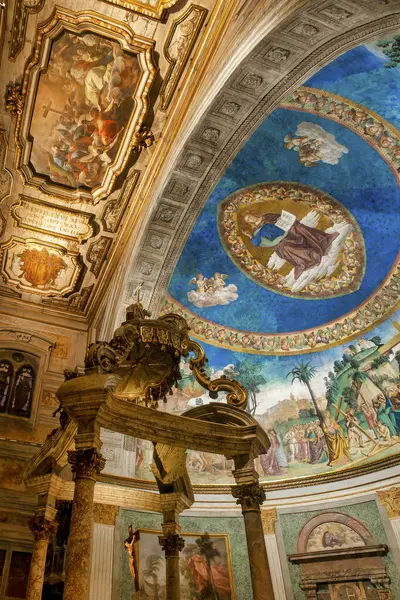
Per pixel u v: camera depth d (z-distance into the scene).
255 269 16.47
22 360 14.68
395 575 13.39
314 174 14.38
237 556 14.48
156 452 10.01
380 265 15.41
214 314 16.94
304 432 16.81
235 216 15.41
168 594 9.12
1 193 13.13
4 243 14.20
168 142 12.62
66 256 14.90
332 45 10.48
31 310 15.58
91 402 7.27
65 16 10.05
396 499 14.18
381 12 9.50
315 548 14.63
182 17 10.39
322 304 16.78
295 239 15.86
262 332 17.41
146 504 9.91
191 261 16.00
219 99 11.72
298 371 17.36
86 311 16.19
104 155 12.75
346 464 15.80
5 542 11.55
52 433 9.12
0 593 10.99
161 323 8.73
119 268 14.88
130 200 14.01
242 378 17.30
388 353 15.87
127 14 10.26
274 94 11.73
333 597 13.84
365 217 14.81
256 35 10.12
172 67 11.31
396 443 15.17
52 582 11.10
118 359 7.98
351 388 16.53
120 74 11.27
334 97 12.18
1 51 10.39
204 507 15.12
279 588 14.07
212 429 8.38
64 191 13.41
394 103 11.87
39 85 11.13
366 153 13.43
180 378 9.24
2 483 12.20
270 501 15.68
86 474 6.92
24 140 12.02
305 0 9.40
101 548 12.30
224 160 13.18
